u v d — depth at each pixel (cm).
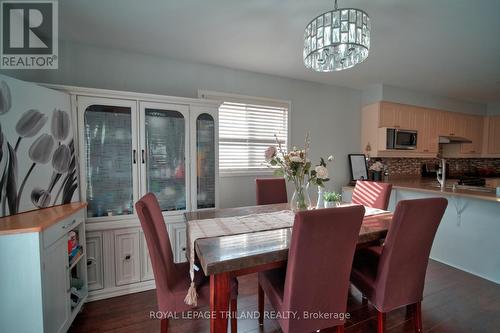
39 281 124
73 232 169
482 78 318
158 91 254
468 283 220
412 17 177
